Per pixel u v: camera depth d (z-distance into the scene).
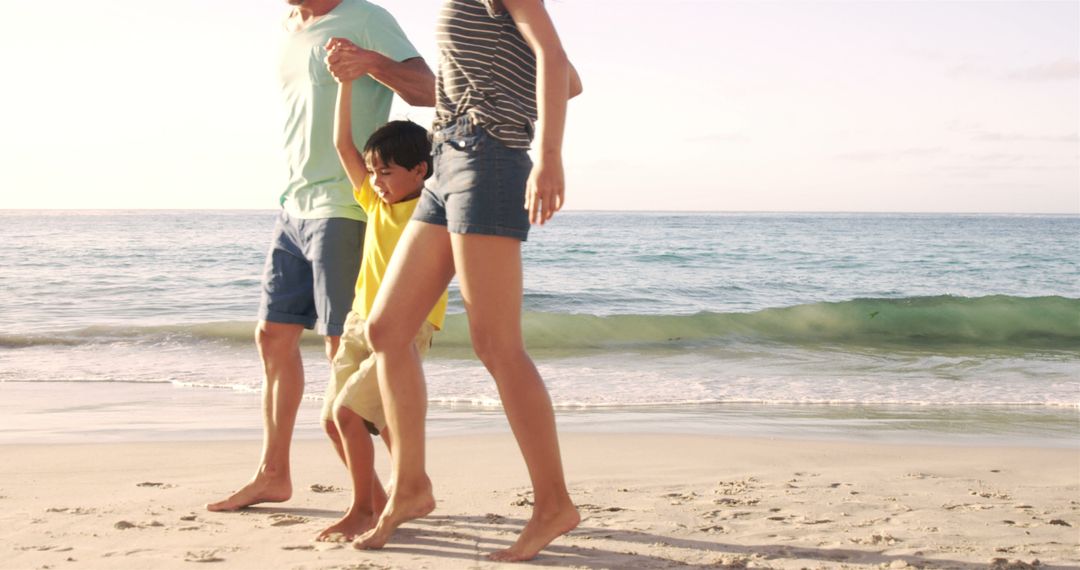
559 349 11.71
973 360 10.65
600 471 4.56
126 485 4.00
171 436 5.71
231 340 12.26
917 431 6.16
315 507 3.49
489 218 2.47
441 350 10.97
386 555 2.72
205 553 2.74
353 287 3.26
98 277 22.72
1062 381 8.84
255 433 5.85
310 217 3.29
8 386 8.30
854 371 9.59
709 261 30.61
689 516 3.43
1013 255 35.56
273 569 2.56
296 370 3.49
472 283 2.51
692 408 7.25
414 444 2.76
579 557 2.74
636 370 9.60
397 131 2.95
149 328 12.95
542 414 2.62
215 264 26.81
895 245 41.91
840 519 3.43
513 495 3.78
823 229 66.88
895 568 2.73
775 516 3.46
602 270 26.98
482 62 2.46
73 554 2.73
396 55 3.34
